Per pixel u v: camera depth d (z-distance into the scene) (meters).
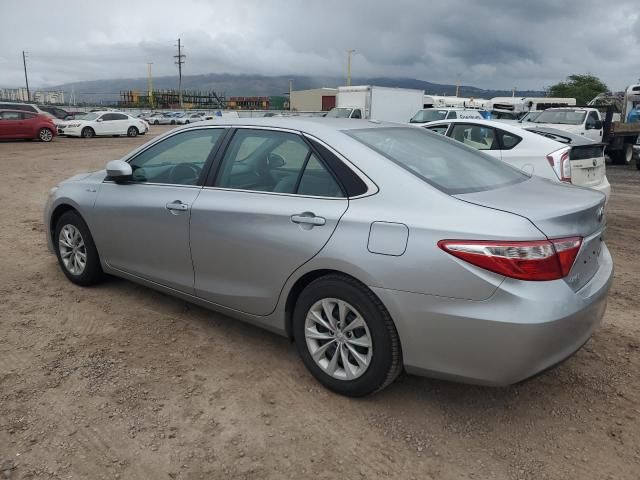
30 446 2.72
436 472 2.62
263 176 3.54
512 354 2.61
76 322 4.15
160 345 3.82
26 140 24.92
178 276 3.99
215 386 3.31
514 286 2.60
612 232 7.68
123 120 29.44
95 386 3.27
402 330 2.84
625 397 3.27
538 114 18.11
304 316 3.26
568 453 2.77
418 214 2.83
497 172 3.57
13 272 5.29
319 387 3.31
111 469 2.58
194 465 2.63
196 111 73.38
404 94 28.69
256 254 3.41
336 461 2.68
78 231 4.75
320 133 3.38
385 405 3.15
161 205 3.96
